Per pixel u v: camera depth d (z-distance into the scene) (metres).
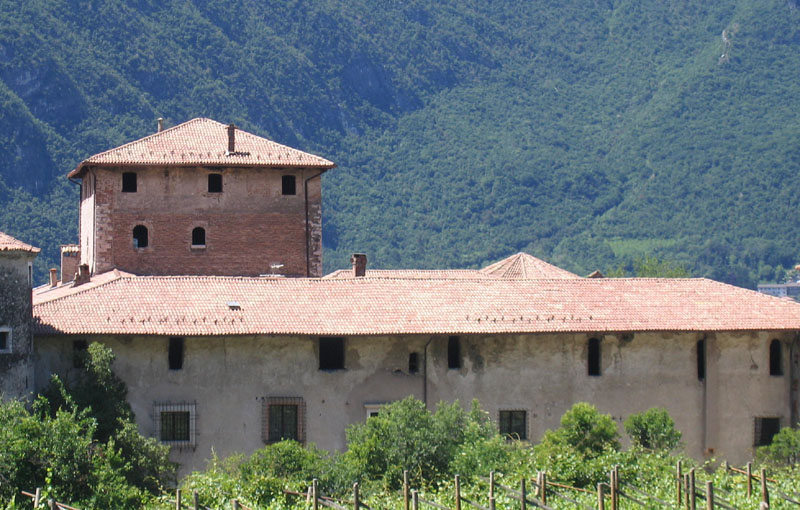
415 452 178.00
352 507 159.38
